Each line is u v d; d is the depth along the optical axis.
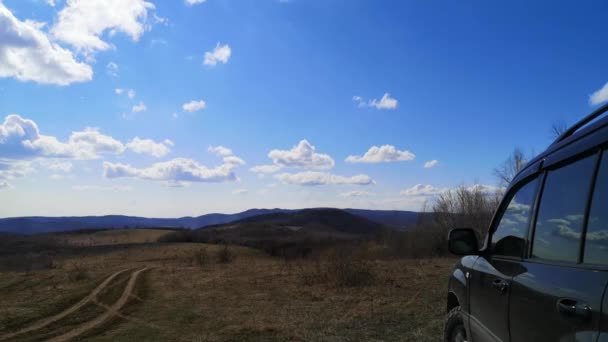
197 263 21.91
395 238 26.47
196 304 10.18
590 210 2.21
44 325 8.24
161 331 7.72
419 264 17.62
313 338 6.96
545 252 2.64
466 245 4.02
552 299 2.31
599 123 2.24
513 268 3.04
